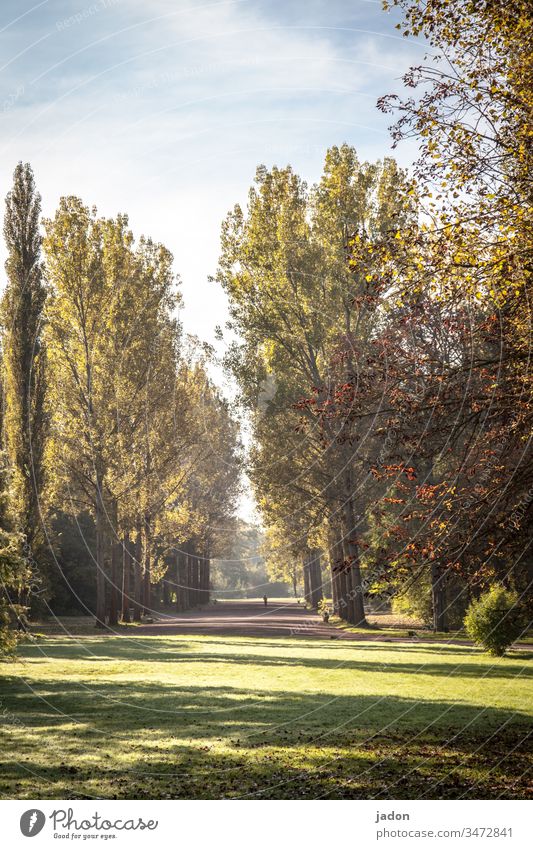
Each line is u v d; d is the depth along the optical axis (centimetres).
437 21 948
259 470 3669
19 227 3403
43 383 3372
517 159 941
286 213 3391
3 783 836
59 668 1947
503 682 1702
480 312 1072
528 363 1009
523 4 885
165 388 4119
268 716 1280
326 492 3634
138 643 2841
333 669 1959
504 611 2259
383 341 1068
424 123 952
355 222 3331
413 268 976
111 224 3738
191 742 1067
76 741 1064
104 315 3738
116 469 3844
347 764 942
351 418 1072
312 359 3484
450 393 1028
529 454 1051
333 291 3353
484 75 958
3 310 3397
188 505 5378
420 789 829
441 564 1065
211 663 2119
